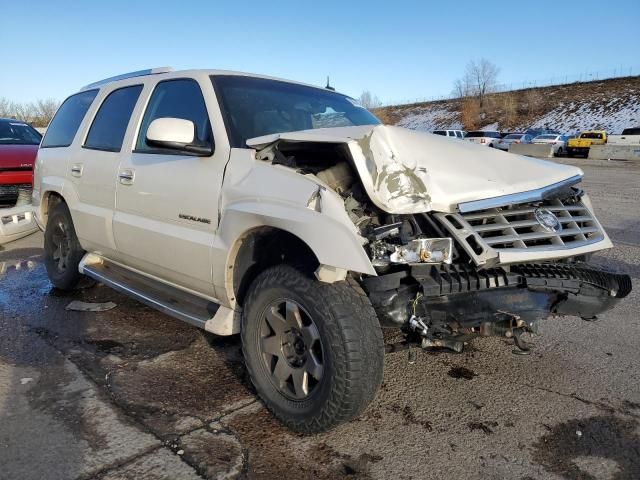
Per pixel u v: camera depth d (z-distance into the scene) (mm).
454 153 3068
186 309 3537
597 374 3566
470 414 3076
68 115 5242
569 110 56188
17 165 7676
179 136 3166
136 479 2449
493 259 2641
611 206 11125
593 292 2908
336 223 2529
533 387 3391
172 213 3502
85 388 3285
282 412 2857
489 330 2814
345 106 4262
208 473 2502
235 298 3221
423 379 3480
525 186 2986
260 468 2551
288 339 2869
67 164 4781
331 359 2568
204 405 3119
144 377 3451
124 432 2816
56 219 5043
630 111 50688
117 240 4086
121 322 4418
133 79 4391
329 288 2615
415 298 2633
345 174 2828
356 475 2525
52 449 2656
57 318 4492
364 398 2602
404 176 2645
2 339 4031
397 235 2574
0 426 2850
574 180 3238
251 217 2885
